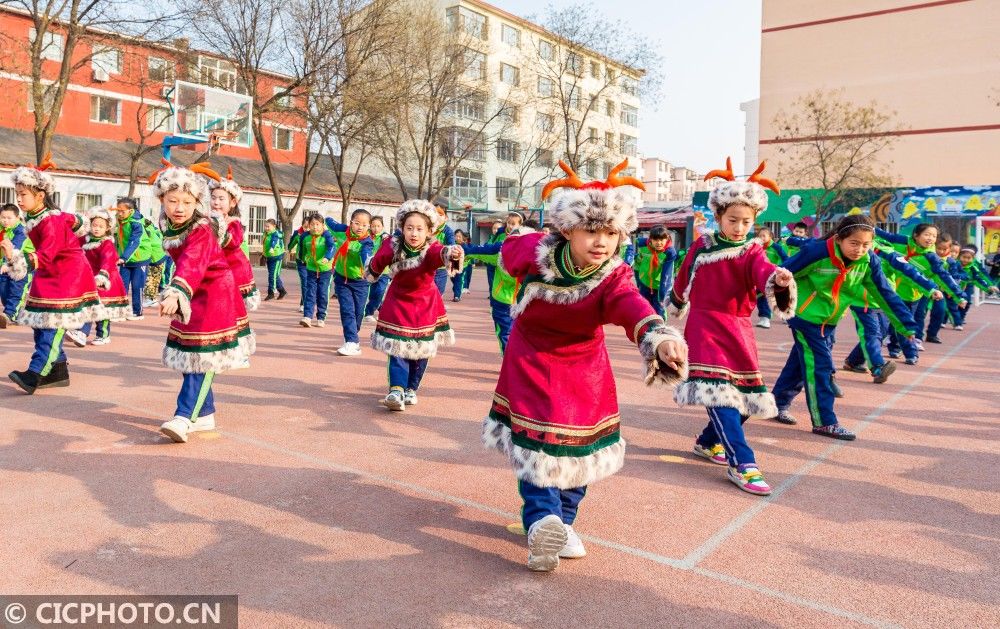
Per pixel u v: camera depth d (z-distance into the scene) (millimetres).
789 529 3502
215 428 5086
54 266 5918
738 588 2871
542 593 2795
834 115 32625
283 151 37656
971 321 15695
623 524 3523
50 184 5883
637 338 2658
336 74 24750
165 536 3238
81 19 19234
